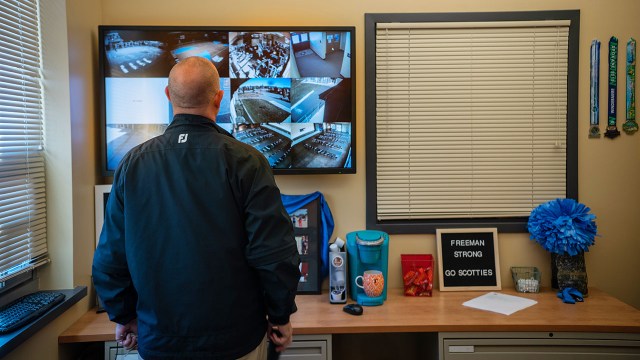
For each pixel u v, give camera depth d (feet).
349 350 9.09
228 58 8.29
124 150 8.19
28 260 6.72
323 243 8.67
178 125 4.97
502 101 8.81
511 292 8.58
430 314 7.50
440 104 8.81
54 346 6.59
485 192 8.91
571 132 8.84
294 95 8.37
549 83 8.80
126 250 4.86
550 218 8.30
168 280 4.72
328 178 8.86
